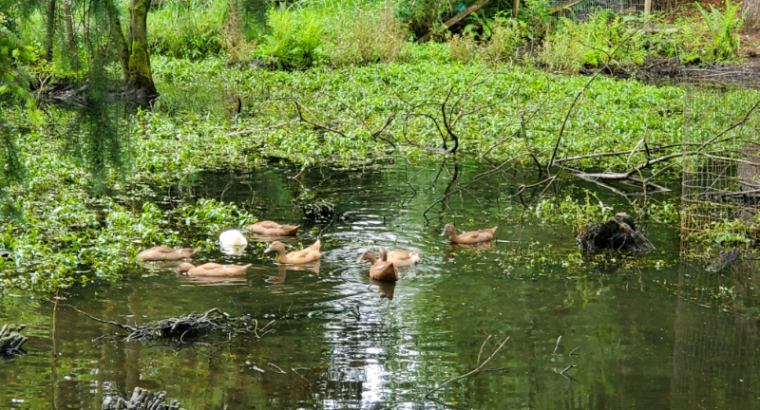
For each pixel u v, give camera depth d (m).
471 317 8.41
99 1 7.34
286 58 28.67
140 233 10.98
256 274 9.64
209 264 9.59
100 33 7.41
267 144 17.55
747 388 6.96
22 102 10.34
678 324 8.35
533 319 8.41
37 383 6.74
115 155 7.66
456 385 6.90
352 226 11.82
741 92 14.35
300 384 6.84
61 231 10.95
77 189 13.16
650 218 12.44
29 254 9.85
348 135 18.00
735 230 11.40
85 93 7.50
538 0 31.23
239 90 24.77
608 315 8.56
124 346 7.52
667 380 7.11
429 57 28.83
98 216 11.81
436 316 8.41
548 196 13.72
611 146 17.30
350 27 29.39
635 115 19.73
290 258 10.09
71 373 6.94
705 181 13.59
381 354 7.48
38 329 7.84
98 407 6.38
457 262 10.25
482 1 31.62
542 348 7.70
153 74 27.44
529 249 10.85
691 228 11.73
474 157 16.67
